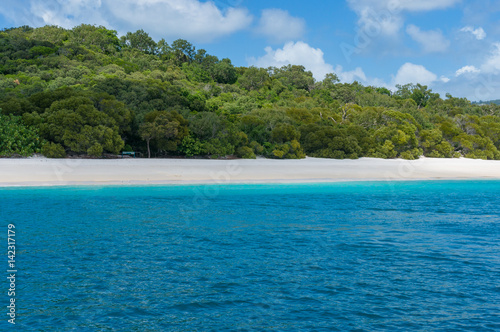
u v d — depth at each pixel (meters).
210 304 9.69
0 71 79.19
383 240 16.12
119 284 10.91
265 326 8.59
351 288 10.81
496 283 11.33
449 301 10.04
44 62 86.44
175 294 10.28
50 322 8.64
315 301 9.92
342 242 15.71
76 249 14.10
